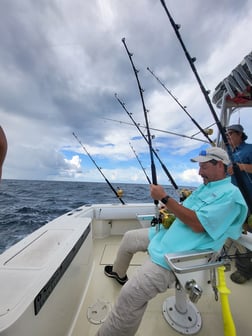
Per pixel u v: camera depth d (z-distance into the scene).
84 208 2.31
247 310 1.26
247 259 1.51
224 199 0.92
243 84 1.27
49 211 6.42
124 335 0.90
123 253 1.42
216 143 1.72
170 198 1.00
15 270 0.82
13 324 0.53
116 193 2.56
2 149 0.47
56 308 0.86
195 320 1.15
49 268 0.84
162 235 1.17
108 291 1.43
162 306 1.28
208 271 0.96
